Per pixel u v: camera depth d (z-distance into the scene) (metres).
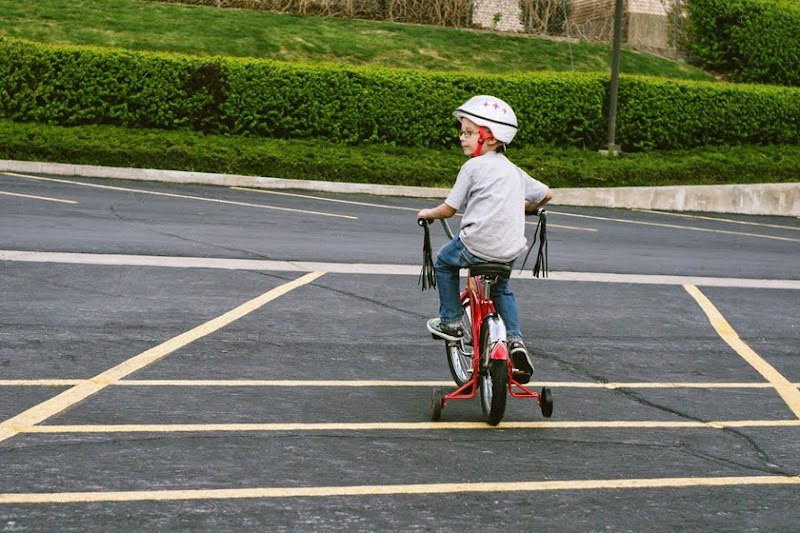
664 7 31.19
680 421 6.86
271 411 6.56
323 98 22.83
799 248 16.94
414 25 30.33
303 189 20.28
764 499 5.39
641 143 24.64
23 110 22.05
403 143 23.27
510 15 31.52
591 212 20.30
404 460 5.74
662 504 5.25
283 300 9.98
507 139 6.35
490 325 6.27
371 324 9.27
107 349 7.87
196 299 9.80
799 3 29.39
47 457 5.48
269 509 4.91
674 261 14.23
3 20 26.20
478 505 5.11
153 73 22.34
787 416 7.12
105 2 28.59
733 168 23.44
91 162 20.16
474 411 6.86
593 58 29.20
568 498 5.27
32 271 10.52
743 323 10.39
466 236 6.25
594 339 9.28
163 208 15.91
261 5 30.28
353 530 4.71
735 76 29.16
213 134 22.66
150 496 5.00
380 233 14.94
